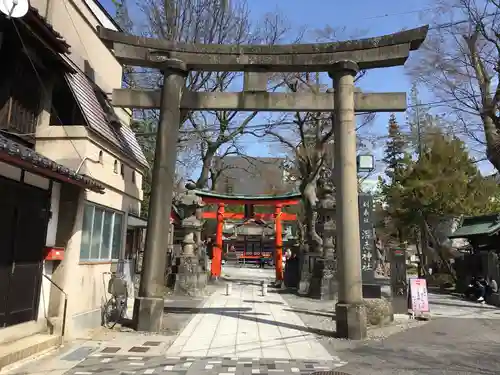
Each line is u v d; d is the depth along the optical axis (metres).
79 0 11.41
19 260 7.83
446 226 33.50
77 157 9.36
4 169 7.45
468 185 29.06
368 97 11.52
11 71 8.20
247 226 54.41
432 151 29.05
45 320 8.65
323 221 21.00
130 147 13.38
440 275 29.64
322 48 11.45
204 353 8.59
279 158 47.41
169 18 21.98
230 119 26.94
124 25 22.58
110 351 8.39
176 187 27.88
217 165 33.81
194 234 21.16
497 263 20.80
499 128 20.09
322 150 24.05
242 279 31.20
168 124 11.23
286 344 9.61
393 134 43.94
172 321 11.99
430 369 7.83
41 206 8.59
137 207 14.44
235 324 11.90
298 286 22.81
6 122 8.09
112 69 13.97
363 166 13.42
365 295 13.10
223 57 11.57
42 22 7.89
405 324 13.02
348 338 10.36
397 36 11.16
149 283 10.61
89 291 10.09
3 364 6.65
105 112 11.91
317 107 11.63
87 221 10.02
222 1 22.56
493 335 11.48
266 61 11.50
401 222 31.81
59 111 10.14
